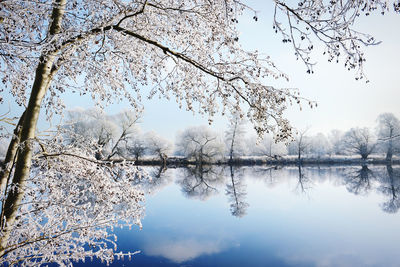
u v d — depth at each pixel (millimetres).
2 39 2002
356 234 10531
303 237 10133
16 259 2734
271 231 10789
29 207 2922
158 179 25750
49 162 2941
